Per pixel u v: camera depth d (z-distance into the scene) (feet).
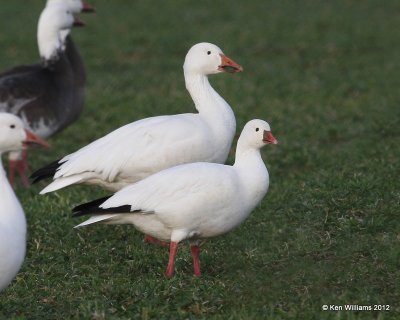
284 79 75.25
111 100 68.23
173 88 73.00
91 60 85.40
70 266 34.30
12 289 31.83
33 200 43.14
